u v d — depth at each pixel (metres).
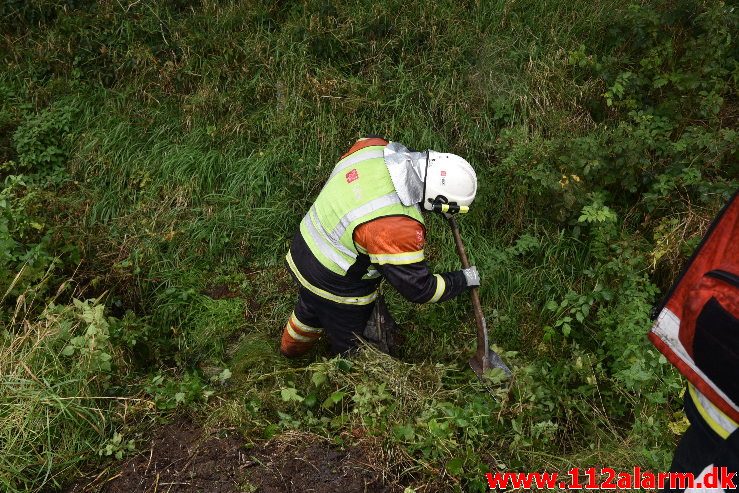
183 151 4.50
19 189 4.37
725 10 4.13
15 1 5.01
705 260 1.66
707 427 1.69
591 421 3.07
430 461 2.73
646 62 4.21
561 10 4.74
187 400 3.03
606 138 3.98
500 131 4.23
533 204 4.03
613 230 3.71
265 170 4.35
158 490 2.67
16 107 4.76
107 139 4.56
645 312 3.25
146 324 3.75
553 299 3.77
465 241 3.96
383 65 4.58
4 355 2.97
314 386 3.20
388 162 2.85
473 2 4.82
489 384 3.09
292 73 4.59
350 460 2.74
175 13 5.05
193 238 4.22
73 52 4.92
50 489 2.70
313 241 3.04
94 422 2.88
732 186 3.68
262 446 2.81
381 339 3.31
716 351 1.52
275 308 3.95
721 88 4.07
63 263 3.88
